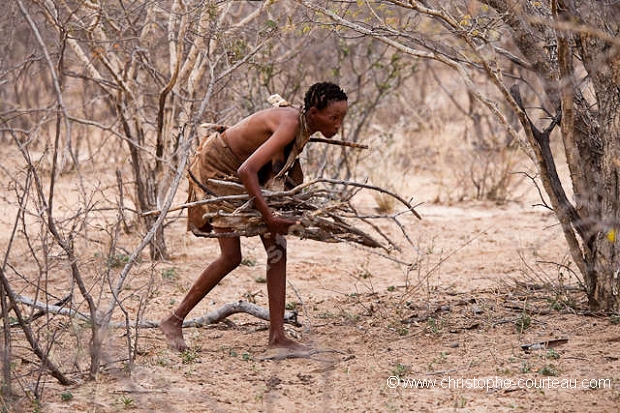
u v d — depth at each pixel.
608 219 8.27
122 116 12.10
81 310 9.29
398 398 6.64
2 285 6.57
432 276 11.38
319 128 7.35
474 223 15.12
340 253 12.90
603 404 6.44
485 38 8.27
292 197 7.43
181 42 10.69
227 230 7.77
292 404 6.54
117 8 12.18
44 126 17.72
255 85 14.93
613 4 7.86
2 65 9.37
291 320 8.61
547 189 8.57
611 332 8.09
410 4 7.91
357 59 18.11
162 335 8.45
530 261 12.10
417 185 18.70
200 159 7.80
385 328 8.66
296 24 9.62
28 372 7.19
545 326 8.43
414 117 22.14
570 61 7.98
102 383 6.95
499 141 19.80
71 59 12.34
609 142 8.20
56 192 14.95
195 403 6.53
